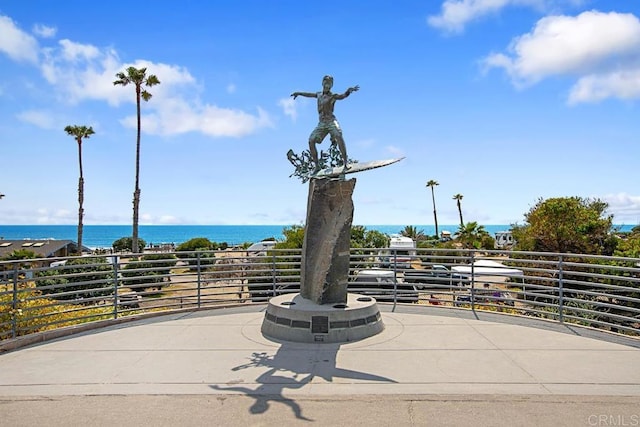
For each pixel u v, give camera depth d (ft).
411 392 18.90
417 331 29.01
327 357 23.86
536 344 25.98
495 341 26.63
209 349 25.46
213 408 17.51
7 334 28.96
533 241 79.05
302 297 31.12
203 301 36.29
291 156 31.86
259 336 28.25
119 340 27.35
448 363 22.68
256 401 18.12
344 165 30.12
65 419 16.65
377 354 24.32
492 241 152.76
